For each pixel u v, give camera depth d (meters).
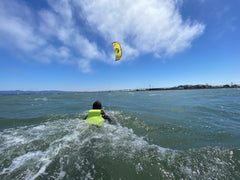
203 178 1.64
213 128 3.82
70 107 8.53
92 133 3.03
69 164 1.94
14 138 2.86
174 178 1.66
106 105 9.12
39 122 4.49
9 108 8.30
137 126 3.99
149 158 2.09
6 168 1.85
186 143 2.75
